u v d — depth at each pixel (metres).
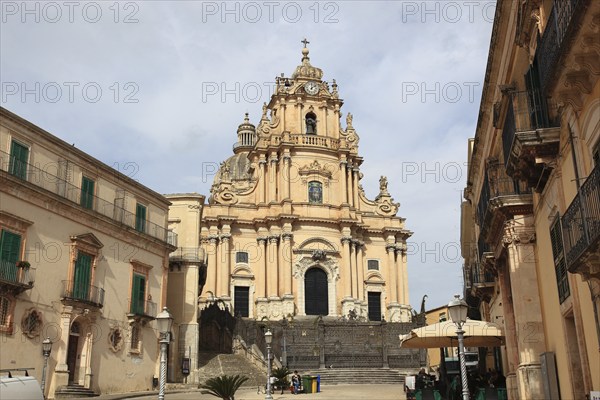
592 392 12.11
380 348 46.66
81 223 31.47
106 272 32.94
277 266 56.59
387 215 61.72
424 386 26.00
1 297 26.25
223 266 55.84
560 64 11.48
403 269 60.59
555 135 13.93
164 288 38.00
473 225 33.56
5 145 27.48
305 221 57.75
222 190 58.81
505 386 23.91
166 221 39.34
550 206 15.64
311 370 42.69
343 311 56.12
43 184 29.34
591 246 10.20
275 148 59.81
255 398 28.72
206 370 39.59
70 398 28.14
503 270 21.67
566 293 14.72
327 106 62.56
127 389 33.53
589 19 10.10
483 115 23.11
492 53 19.77
